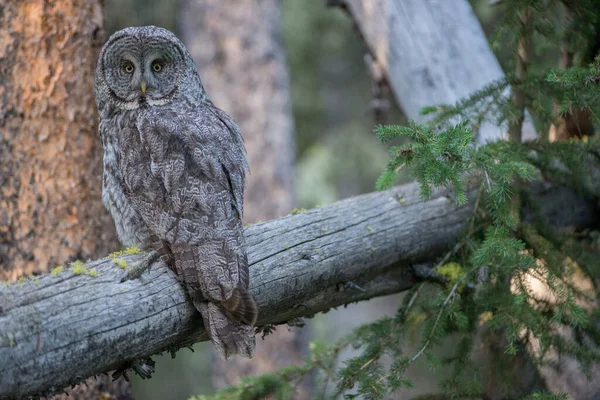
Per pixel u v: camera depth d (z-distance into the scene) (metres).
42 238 12.26
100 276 8.15
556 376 12.18
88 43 12.69
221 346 8.31
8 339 7.08
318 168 28.16
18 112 12.25
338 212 10.79
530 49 11.25
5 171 12.20
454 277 10.83
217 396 11.02
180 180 9.16
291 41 28.80
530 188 11.99
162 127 9.73
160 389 28.36
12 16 12.25
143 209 9.27
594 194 12.20
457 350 10.56
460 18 14.52
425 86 14.19
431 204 11.43
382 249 10.76
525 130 13.18
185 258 8.66
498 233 9.88
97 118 12.71
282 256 9.75
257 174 22.89
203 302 8.59
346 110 32.66
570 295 9.90
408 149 9.48
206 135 9.70
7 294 7.41
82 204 12.48
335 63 32.56
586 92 9.81
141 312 8.14
